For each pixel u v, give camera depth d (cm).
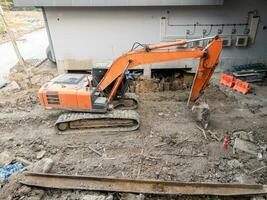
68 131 837
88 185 601
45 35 2606
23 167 683
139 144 768
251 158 696
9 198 567
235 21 1214
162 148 747
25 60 1638
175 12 1177
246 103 1010
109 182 607
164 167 671
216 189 580
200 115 845
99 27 1207
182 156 712
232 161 679
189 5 1117
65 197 580
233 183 604
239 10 1187
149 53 808
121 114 827
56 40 1241
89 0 1084
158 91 1151
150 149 744
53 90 822
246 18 1209
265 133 811
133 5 1095
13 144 785
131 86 1142
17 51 1291
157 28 1216
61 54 1277
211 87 1163
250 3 1171
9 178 627
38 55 1812
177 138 791
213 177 633
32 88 1209
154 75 1296
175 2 1088
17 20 3550
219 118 903
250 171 650
